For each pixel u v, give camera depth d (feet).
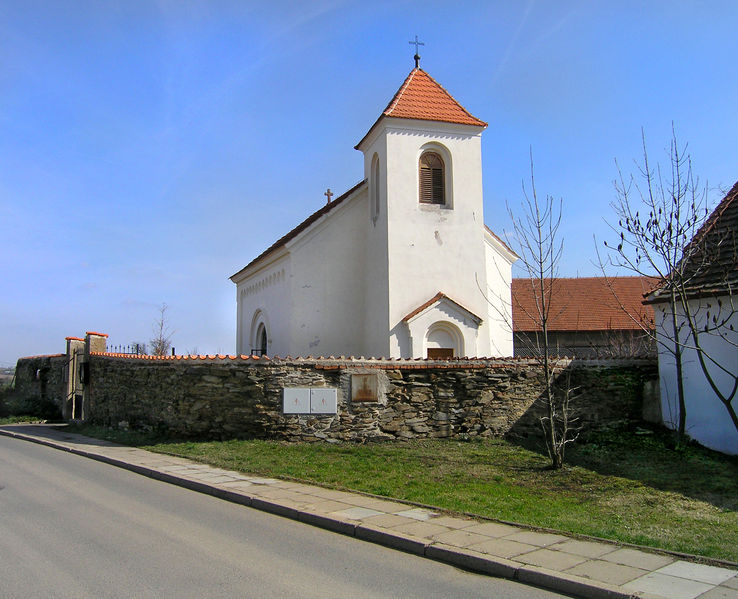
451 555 26.84
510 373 59.77
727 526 31.94
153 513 34.65
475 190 83.30
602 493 39.34
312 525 32.91
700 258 56.54
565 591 23.32
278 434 56.59
